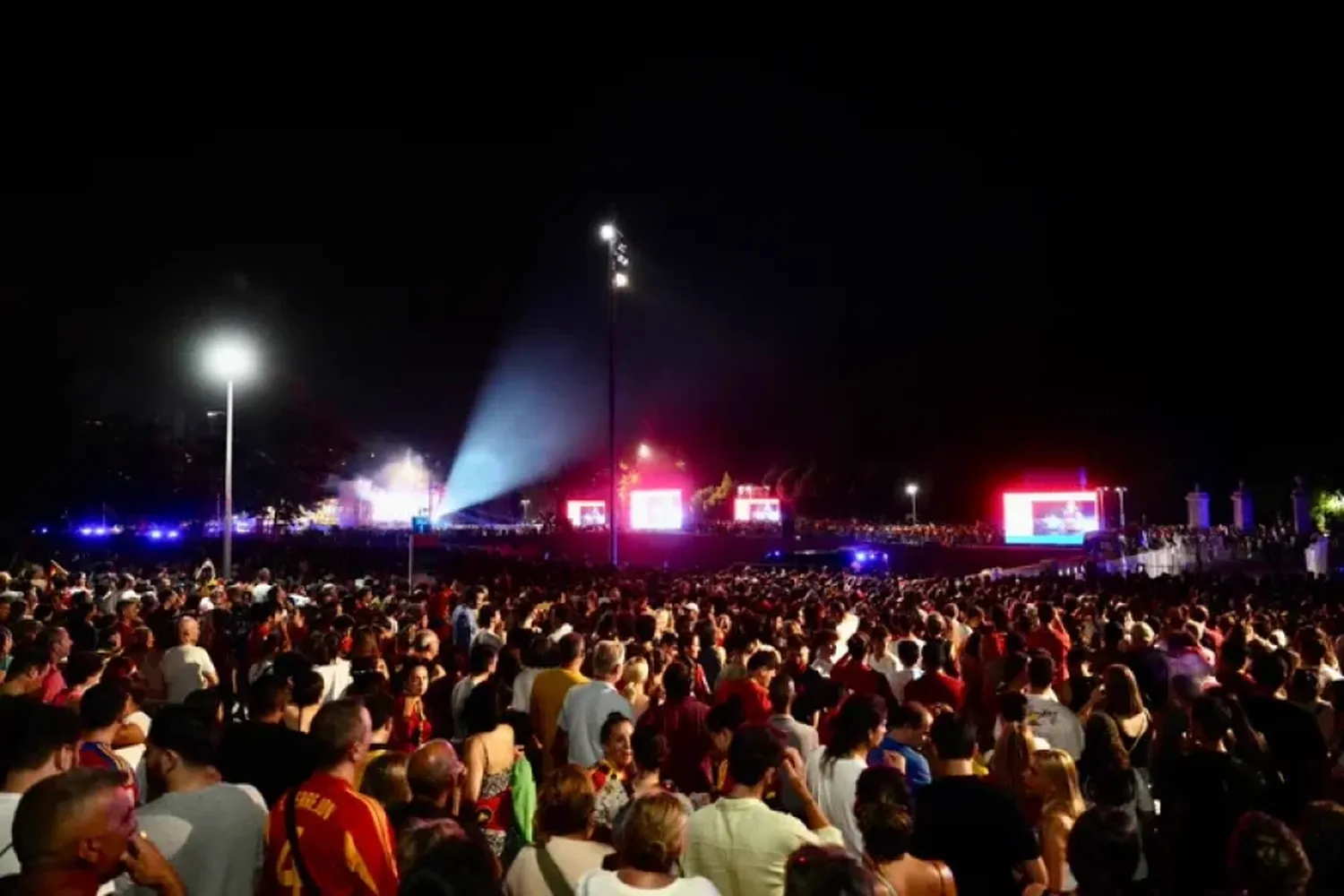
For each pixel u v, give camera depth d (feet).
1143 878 17.54
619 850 13.50
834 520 318.24
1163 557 163.63
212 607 49.44
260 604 40.14
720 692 26.89
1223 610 60.59
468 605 50.83
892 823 14.24
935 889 14.32
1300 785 21.33
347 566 127.95
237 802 14.85
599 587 72.33
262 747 17.83
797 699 25.18
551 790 15.37
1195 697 22.80
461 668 37.81
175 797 14.69
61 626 33.58
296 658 23.53
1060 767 17.89
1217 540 176.86
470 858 11.53
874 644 35.01
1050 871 17.03
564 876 14.78
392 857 14.24
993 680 30.89
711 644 36.68
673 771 24.06
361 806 14.38
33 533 169.17
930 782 18.71
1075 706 26.61
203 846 14.32
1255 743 21.49
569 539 234.58
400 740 25.39
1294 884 11.75
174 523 215.51
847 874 10.82
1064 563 166.20
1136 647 33.81
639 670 28.43
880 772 14.88
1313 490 261.85
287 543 192.24
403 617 45.34
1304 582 82.23
